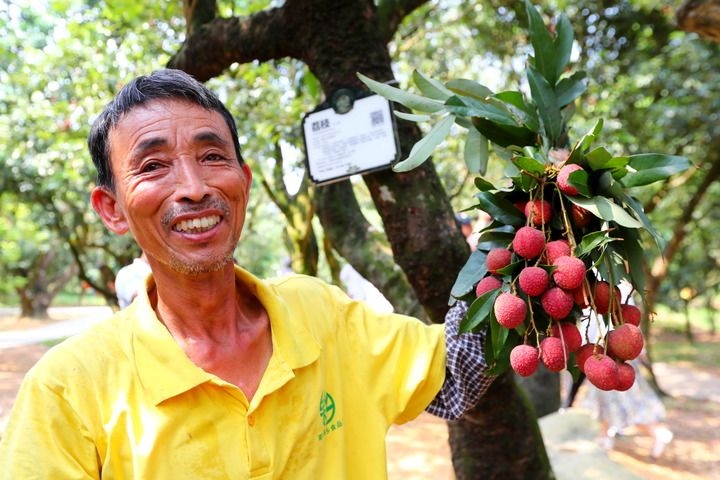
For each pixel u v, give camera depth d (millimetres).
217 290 1203
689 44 6703
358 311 1450
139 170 1146
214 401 1140
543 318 1293
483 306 1240
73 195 7660
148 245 1171
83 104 5332
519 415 2002
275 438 1161
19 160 7316
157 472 1086
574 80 1475
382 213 1932
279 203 4152
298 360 1215
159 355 1135
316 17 1967
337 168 1869
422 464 4484
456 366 1429
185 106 1172
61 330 14680
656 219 9992
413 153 1343
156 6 4648
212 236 1155
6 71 6445
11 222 13352
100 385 1131
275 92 4785
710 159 7340
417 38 6188
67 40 5371
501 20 6500
